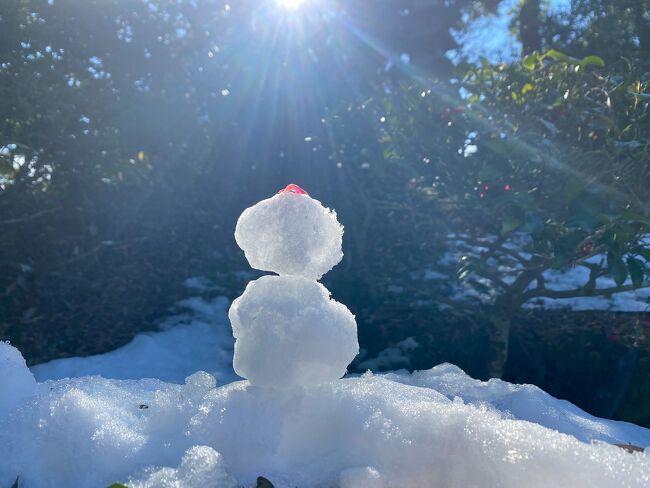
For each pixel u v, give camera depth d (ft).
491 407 1.81
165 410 1.61
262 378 1.54
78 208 5.95
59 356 4.99
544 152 3.92
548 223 3.79
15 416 1.59
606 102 4.00
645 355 4.73
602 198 3.84
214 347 5.29
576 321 5.21
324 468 1.45
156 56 6.16
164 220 6.65
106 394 1.90
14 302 5.28
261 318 1.54
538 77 4.29
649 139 3.80
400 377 2.27
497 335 4.68
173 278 6.12
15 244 5.57
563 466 1.33
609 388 4.73
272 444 1.48
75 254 5.76
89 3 5.70
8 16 5.19
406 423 1.49
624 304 5.39
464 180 4.28
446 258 6.08
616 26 7.02
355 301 5.66
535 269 4.40
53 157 5.65
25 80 5.21
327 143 6.38
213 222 6.87
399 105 4.71
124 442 1.50
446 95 4.45
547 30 8.53
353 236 6.12
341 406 1.54
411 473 1.41
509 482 1.35
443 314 5.34
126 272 5.99
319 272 1.62
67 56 5.67
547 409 1.99
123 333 5.35
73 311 5.43
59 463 1.52
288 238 1.55
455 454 1.41
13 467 1.51
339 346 1.54
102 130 5.82
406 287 5.56
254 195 7.04
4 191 5.46
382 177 5.63
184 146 6.84
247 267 6.54
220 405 1.55
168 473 1.35
